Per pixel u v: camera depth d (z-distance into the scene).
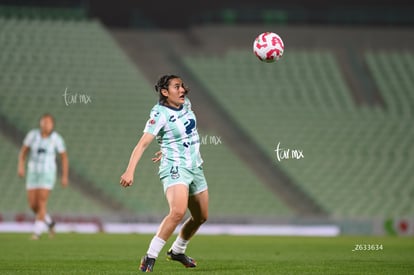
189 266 35.31
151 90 121.69
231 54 132.62
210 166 113.12
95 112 116.19
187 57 131.75
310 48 137.12
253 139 119.56
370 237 85.25
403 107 128.75
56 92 117.12
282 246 61.94
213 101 126.31
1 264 38.16
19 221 89.19
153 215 93.44
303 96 127.75
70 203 101.69
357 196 111.75
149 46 135.12
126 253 48.72
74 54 123.50
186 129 32.25
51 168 65.69
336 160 117.62
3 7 129.00
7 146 107.44
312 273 33.03
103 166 108.94
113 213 101.56
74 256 45.31
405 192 113.00
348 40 138.50
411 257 47.03
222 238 77.94
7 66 118.50
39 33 124.69
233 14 137.00
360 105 129.50
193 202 33.25
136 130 115.06
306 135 120.88
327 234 95.19
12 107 113.31
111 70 122.81
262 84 128.62
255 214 106.81
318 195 111.25
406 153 120.19
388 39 139.12
